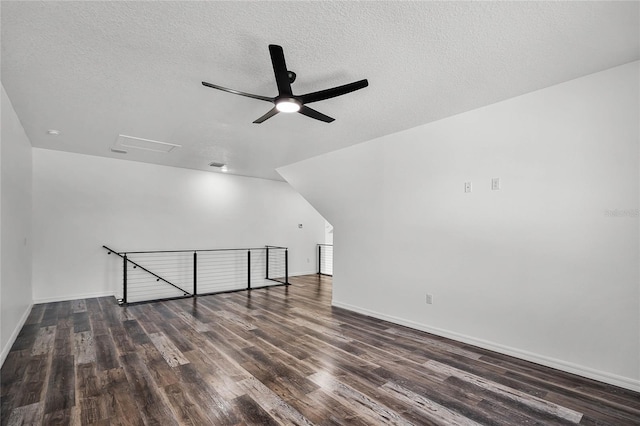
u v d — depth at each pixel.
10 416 1.96
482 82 2.55
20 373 2.53
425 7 1.67
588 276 2.50
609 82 2.37
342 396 2.23
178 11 1.71
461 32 1.89
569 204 2.59
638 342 2.29
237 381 2.43
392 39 1.97
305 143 4.22
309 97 2.16
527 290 2.84
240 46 2.04
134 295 5.55
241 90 2.68
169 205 5.92
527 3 1.64
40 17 1.75
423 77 2.46
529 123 2.78
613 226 2.39
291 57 2.17
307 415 2.00
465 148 3.22
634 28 1.85
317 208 5.39
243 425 1.89
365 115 3.24
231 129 3.68
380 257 4.20
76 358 2.82
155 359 2.82
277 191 7.48
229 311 4.50
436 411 2.06
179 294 5.99
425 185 3.62
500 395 2.25
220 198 6.56
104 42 2.00
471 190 3.20
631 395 2.25
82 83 2.56
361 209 4.50
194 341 3.28
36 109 3.12
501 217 2.99
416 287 3.75
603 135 2.41
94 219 5.18
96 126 3.63
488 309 3.11
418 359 2.87
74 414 1.98
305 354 2.97
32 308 4.49
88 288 5.12
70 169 4.98
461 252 3.31
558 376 2.53
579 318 2.55
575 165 2.55
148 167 5.70
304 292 5.90
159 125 3.57
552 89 2.64
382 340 3.37
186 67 2.30
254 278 7.03
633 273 2.31
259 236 7.13
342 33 1.90
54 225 4.86
